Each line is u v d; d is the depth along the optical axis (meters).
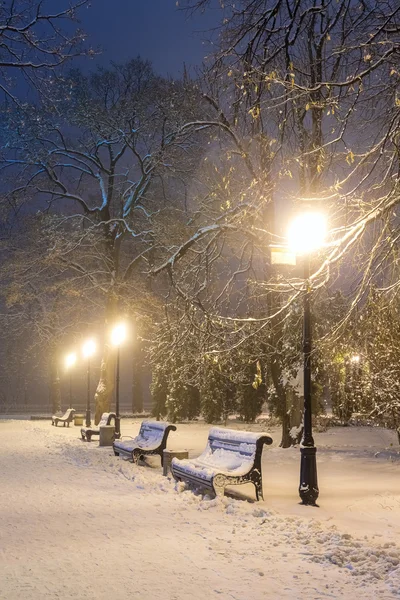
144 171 31.91
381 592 5.70
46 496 10.95
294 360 18.39
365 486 11.73
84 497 10.83
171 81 29.56
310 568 6.45
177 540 7.63
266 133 9.76
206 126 20.48
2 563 6.65
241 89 8.26
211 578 6.12
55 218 32.47
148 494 11.14
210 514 9.21
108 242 33.31
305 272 9.66
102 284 32.66
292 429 19.39
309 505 9.68
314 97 8.55
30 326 38.62
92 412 49.50
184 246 15.30
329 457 16.58
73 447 20.78
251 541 7.54
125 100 31.05
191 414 33.56
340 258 9.00
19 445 21.62
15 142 31.50
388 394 14.92
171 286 15.23
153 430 16.48
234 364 12.57
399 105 7.66
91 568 6.46
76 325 37.47
